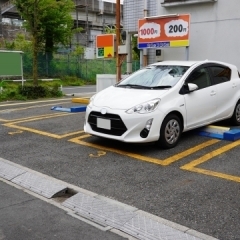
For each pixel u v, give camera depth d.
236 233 3.11
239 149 5.61
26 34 32.53
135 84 6.29
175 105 5.62
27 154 5.54
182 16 9.02
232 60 9.54
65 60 26.97
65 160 5.22
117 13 10.52
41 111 9.57
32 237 3.14
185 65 6.41
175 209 3.59
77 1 38.97
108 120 5.44
